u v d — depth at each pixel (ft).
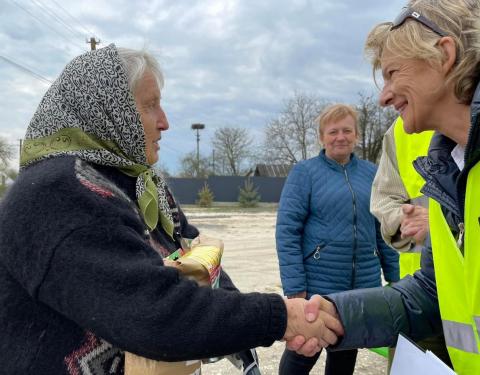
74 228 4.09
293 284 10.11
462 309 4.70
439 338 6.68
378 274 10.62
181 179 133.39
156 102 5.65
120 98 5.01
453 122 4.72
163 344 4.04
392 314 5.75
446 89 4.65
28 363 4.30
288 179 10.57
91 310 4.00
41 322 4.35
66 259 4.03
